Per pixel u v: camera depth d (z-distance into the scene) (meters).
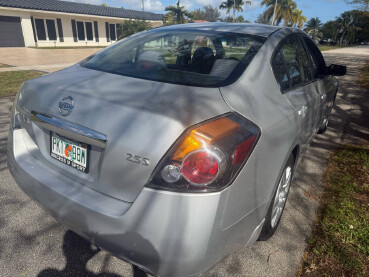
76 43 29.11
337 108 5.98
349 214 2.46
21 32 24.44
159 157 1.33
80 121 1.55
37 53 18.50
